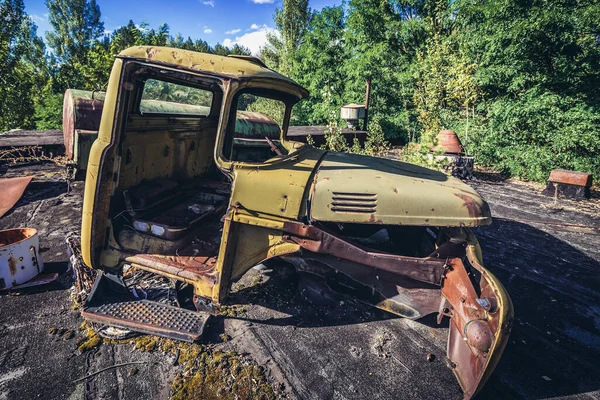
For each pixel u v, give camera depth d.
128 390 2.12
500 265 4.16
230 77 2.29
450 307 2.52
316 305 3.05
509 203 7.04
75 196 5.70
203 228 3.10
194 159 3.98
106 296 2.90
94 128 5.41
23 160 7.50
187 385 2.18
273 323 2.82
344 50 20.06
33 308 2.85
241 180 2.40
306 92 3.43
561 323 3.07
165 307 2.78
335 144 8.15
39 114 18.72
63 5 38.75
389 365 2.45
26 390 2.08
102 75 9.38
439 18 16.31
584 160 8.77
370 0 18.84
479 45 11.06
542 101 9.53
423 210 2.39
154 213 3.04
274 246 2.53
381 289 2.70
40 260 3.33
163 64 2.33
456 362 2.38
